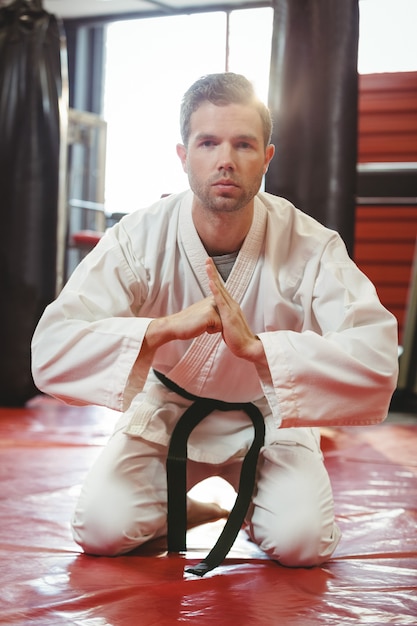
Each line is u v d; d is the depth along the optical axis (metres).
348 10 3.93
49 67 4.82
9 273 4.83
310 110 3.95
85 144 7.82
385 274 7.99
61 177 4.89
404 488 2.88
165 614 1.55
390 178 5.48
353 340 1.78
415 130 7.94
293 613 1.58
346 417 1.78
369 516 2.46
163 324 1.76
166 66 8.31
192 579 1.77
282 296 1.93
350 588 1.75
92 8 7.98
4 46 4.82
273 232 1.92
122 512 1.91
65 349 1.82
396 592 1.73
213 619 1.53
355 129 4.00
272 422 2.06
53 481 2.81
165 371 2.06
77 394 1.82
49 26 4.85
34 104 4.79
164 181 8.41
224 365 1.94
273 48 4.01
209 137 1.73
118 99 8.51
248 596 1.67
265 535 1.91
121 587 1.70
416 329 5.48
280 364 1.75
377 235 7.99
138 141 8.48
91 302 1.90
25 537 2.09
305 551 1.87
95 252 1.98
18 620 1.50
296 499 1.89
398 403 5.56
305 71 3.95
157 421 2.03
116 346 1.78
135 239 1.96
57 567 1.84
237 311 1.75
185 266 1.92
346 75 3.94
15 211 4.81
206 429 2.07
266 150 1.83
